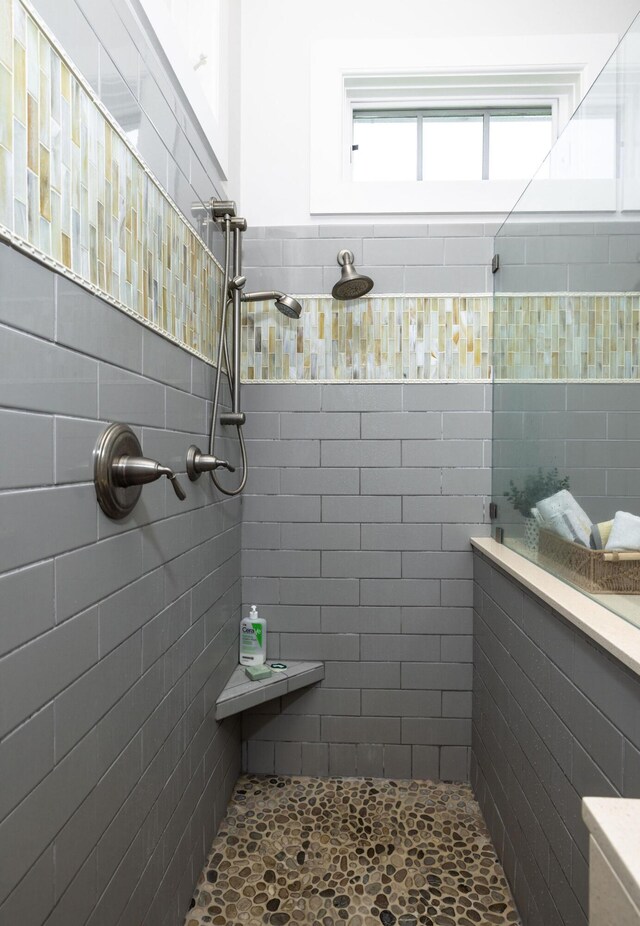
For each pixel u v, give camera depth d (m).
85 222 0.70
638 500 0.82
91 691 0.73
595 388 0.98
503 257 1.59
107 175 0.77
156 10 0.94
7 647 0.54
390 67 1.69
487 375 1.69
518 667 1.22
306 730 1.72
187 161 1.16
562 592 1.01
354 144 1.84
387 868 1.30
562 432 1.14
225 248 1.44
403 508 1.70
